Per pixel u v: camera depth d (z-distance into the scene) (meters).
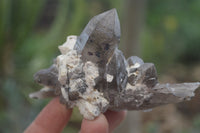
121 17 0.37
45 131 0.22
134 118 0.29
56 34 0.42
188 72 0.48
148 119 0.42
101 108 0.19
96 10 0.45
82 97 0.19
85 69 0.19
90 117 0.19
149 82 0.19
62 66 0.19
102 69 0.19
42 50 0.42
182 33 0.65
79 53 0.19
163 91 0.19
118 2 0.40
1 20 0.37
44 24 0.61
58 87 0.19
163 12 0.64
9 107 0.35
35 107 0.34
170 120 0.41
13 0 0.38
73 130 0.39
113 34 0.18
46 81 0.21
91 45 0.19
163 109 0.28
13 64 0.40
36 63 0.40
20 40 0.41
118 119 0.23
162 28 0.62
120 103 0.19
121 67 0.19
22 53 0.43
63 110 0.22
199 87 0.19
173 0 0.65
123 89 0.19
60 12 0.46
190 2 0.67
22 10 0.39
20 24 0.40
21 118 0.34
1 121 0.33
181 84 0.19
